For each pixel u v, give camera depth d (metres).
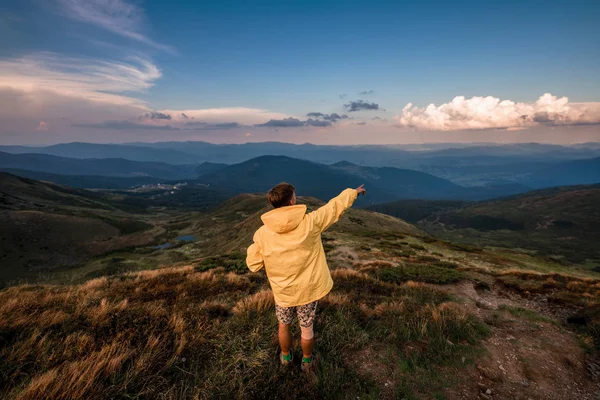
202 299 6.27
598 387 3.79
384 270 10.95
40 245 85.06
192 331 4.14
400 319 4.87
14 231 86.62
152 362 3.31
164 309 4.98
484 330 4.99
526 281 9.99
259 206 148.38
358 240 31.55
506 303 8.12
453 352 4.10
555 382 3.81
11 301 4.82
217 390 2.98
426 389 3.31
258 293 5.89
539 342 4.87
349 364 3.64
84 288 7.03
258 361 3.44
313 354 3.71
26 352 3.22
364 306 5.52
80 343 3.58
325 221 2.98
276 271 2.97
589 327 5.37
